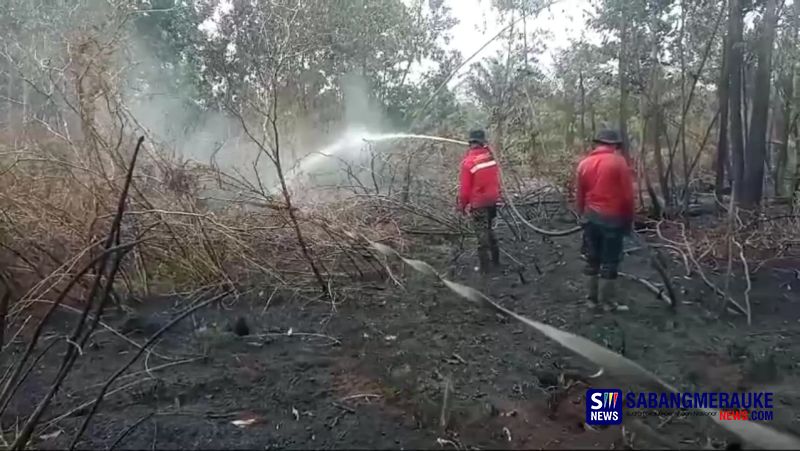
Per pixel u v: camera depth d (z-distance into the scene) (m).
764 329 5.45
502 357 4.80
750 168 9.65
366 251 7.13
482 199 7.46
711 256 7.64
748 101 12.74
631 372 3.20
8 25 11.46
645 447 3.44
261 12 11.05
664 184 10.69
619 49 10.51
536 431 3.63
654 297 6.38
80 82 6.16
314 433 3.66
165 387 4.25
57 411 3.96
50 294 5.80
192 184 6.75
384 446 3.50
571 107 14.81
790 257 7.59
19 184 6.22
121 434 3.64
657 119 10.73
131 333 5.36
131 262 6.27
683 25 10.29
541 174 12.33
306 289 6.49
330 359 4.80
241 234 6.54
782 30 10.28
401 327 5.52
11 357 4.82
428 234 8.77
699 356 4.82
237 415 3.90
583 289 6.73
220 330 5.32
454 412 3.84
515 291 6.72
